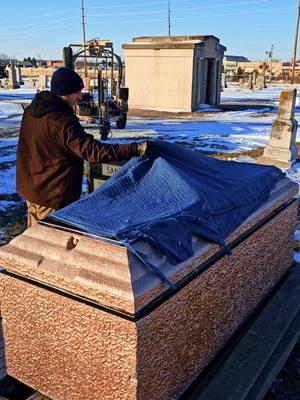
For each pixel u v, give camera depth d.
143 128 14.97
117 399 1.76
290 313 2.76
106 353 1.73
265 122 16.92
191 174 2.51
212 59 22.89
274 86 45.91
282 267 3.28
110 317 1.66
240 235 2.46
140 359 1.67
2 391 2.28
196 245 2.05
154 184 2.28
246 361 2.29
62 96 2.55
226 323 2.41
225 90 39.22
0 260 2.02
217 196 2.40
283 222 3.11
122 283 1.65
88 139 2.43
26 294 1.93
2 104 22.67
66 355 1.87
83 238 1.85
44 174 2.62
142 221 1.96
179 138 12.67
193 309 2.01
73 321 1.79
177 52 20.52
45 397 2.05
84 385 1.86
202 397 2.04
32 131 2.56
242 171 3.07
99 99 12.60
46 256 1.90
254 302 2.81
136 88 22.00
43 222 2.05
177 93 21.05
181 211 2.08
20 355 2.07
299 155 10.16
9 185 7.45
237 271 2.43
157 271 1.74
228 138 12.71
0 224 5.55
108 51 14.16
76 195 2.74
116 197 2.20
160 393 1.87
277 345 2.52
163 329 1.79
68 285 1.80
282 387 2.48
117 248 1.74
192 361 2.10
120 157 2.42
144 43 21.53
